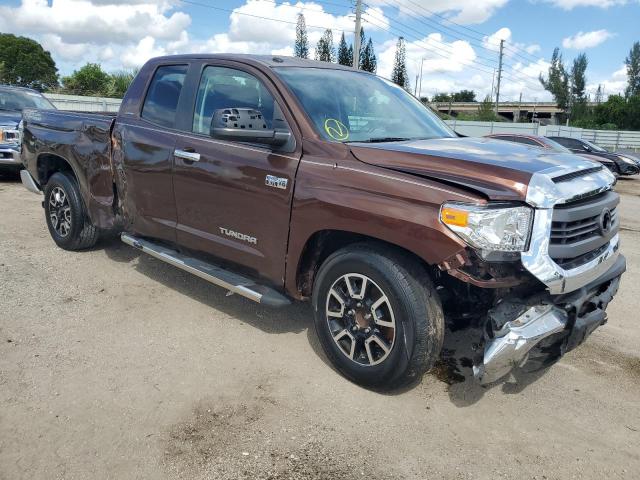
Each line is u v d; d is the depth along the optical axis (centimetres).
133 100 471
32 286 475
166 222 437
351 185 313
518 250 276
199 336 396
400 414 310
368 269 308
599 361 384
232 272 398
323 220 323
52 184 564
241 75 394
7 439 276
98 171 494
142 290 478
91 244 569
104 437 280
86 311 431
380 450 279
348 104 386
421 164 305
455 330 343
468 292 312
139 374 341
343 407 314
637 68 7850
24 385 323
